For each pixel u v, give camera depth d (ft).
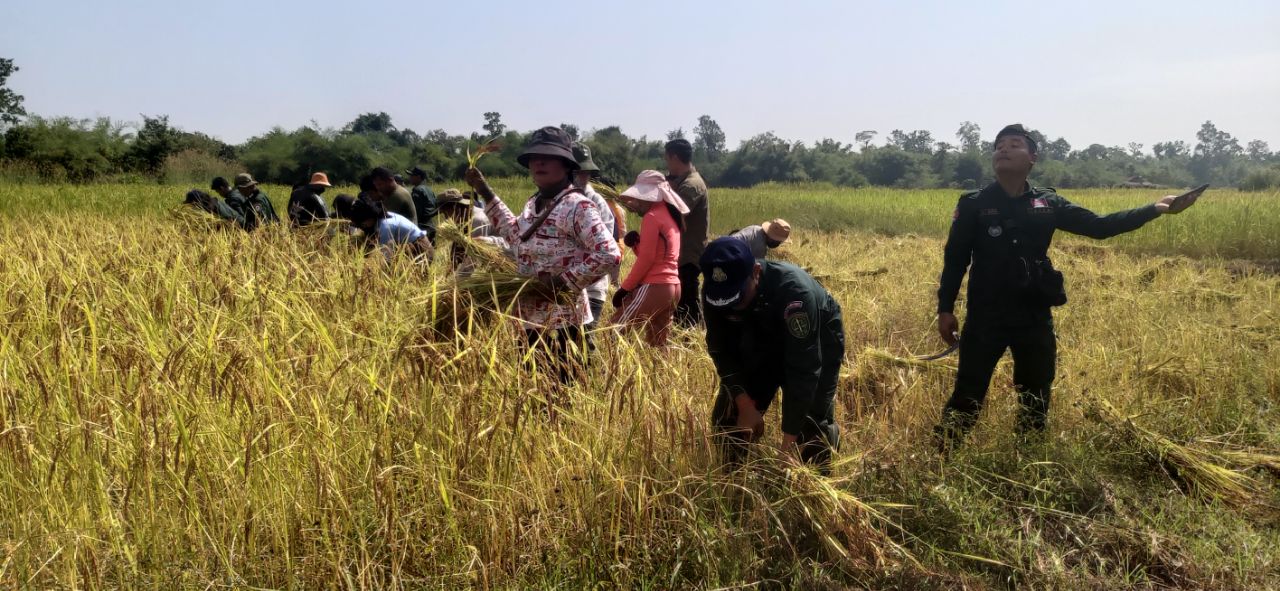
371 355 13.09
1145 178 408.05
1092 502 13.44
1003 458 14.28
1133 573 11.73
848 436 15.23
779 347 12.87
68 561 9.86
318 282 17.39
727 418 13.66
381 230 23.62
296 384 12.00
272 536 10.72
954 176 374.43
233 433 11.42
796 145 357.41
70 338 13.19
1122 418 15.65
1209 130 650.84
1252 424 16.81
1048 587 11.18
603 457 11.69
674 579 10.67
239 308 15.57
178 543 10.37
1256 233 47.50
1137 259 43.78
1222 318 25.26
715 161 369.91
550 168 14.90
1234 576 11.50
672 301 19.17
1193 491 14.19
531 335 14.62
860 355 19.21
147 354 12.52
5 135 148.56
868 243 49.60
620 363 12.63
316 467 10.57
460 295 14.01
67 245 22.89
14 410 11.43
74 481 10.87
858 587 11.29
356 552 10.50
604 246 14.49
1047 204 15.34
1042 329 15.40
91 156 150.71
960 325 24.31
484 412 11.81
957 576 11.42
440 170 171.32
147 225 31.07
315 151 163.43
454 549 10.68
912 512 12.64
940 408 17.12
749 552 11.21
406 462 11.41
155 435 10.68
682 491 11.89
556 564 10.81
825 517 11.74
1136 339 21.97
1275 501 13.76
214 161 162.20
